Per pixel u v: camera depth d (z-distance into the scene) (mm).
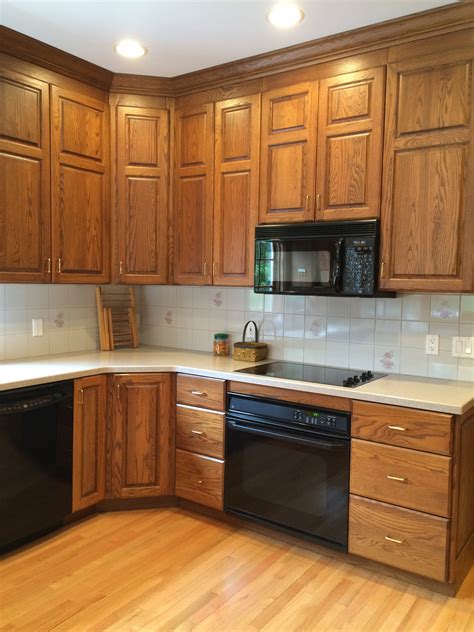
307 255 2611
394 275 2434
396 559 2230
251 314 3275
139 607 2076
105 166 3041
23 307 3045
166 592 2178
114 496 2895
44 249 2746
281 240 2693
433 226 2326
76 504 2725
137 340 3672
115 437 2861
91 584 2227
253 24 2369
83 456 2746
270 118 2777
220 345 3287
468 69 2215
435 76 2291
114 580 2258
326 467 2406
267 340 3209
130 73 2969
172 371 2920
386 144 2428
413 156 2365
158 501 3004
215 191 2986
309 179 2658
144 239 3129
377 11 2244
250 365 2959
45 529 2607
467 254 2248
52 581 2242
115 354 3303
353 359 2900
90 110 2938
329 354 2982
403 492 2201
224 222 2967
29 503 2496
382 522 2260
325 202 2615
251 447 2645
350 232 2484
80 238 2928
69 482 2682
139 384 2873
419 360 2695
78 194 2902
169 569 2350
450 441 2084
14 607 2062
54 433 2580
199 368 2834
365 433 2287
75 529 2713
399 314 2744
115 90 3043
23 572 2305
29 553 2465
